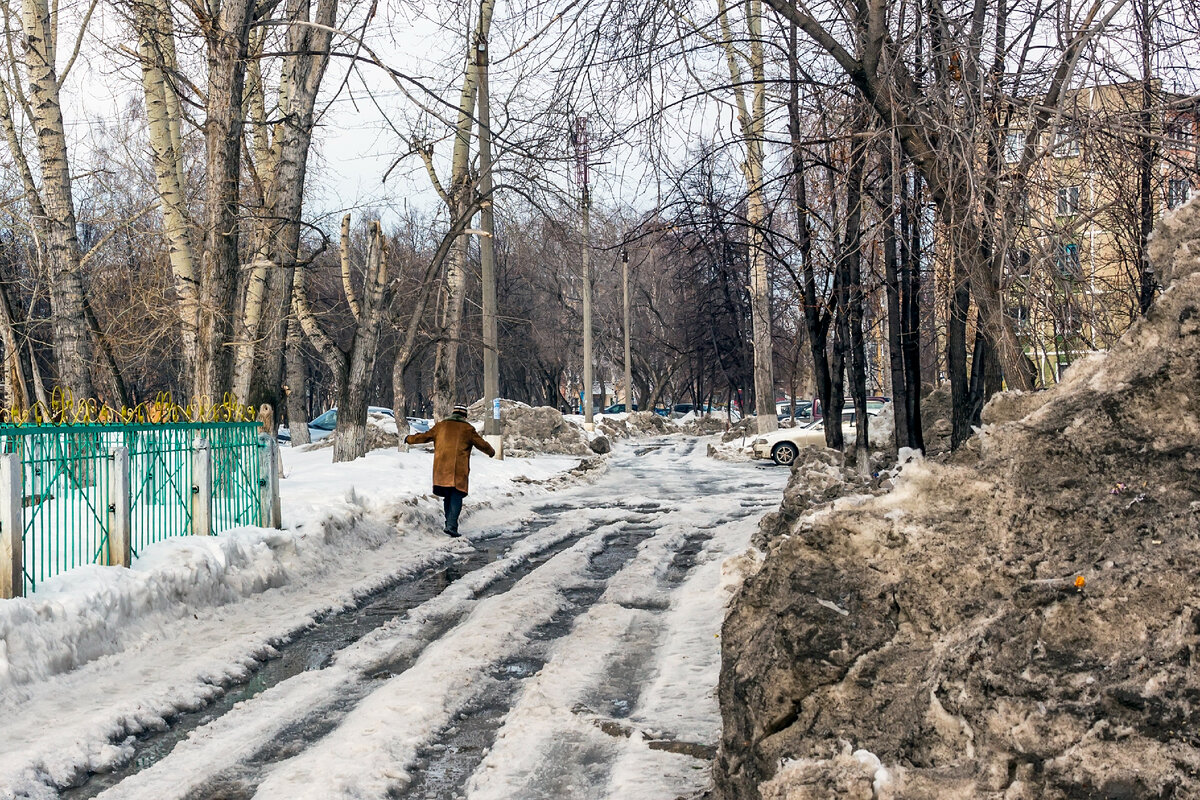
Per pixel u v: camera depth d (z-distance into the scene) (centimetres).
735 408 7631
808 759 308
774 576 375
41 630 639
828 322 1661
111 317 2061
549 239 2120
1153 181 900
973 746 279
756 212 1490
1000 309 826
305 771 475
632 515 1644
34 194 1878
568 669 652
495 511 1736
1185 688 255
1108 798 251
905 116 851
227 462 1012
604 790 447
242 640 760
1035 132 820
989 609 311
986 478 347
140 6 1540
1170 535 290
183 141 1956
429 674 648
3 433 671
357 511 1260
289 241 1792
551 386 6506
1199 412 328
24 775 474
